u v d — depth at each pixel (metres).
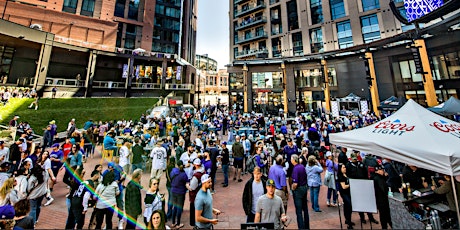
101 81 31.23
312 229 5.05
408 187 5.14
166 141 9.71
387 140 4.61
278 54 34.56
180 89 37.09
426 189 5.46
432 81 16.91
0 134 11.46
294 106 29.84
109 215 4.56
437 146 3.81
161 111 23.33
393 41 19.48
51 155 7.07
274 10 36.12
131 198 4.27
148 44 39.19
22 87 23.02
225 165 8.16
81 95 28.48
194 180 5.35
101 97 27.59
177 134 13.40
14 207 3.43
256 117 22.17
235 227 5.15
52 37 25.77
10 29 21.58
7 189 4.54
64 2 30.89
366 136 5.17
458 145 3.81
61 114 20.16
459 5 14.40
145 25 39.25
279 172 5.27
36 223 5.04
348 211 5.02
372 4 26.12
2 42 24.28
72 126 12.12
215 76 79.12
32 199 4.82
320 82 28.97
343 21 28.17
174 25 44.09
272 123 16.89
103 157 11.05
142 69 34.97
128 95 32.53
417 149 3.97
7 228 3.20
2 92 19.08
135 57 34.06
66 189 7.43
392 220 4.67
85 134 11.65
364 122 15.93
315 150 9.77
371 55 22.48
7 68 25.02
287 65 31.27
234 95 35.94
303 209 4.95
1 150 6.95
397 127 4.85
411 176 5.68
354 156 5.92
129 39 37.62
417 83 19.98
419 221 4.08
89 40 32.16
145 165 9.68
